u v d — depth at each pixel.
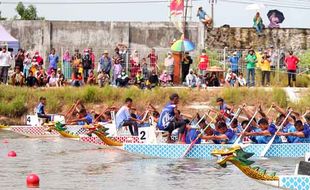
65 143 54.53
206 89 70.69
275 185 33.38
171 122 47.97
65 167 43.16
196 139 46.41
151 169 42.34
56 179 39.12
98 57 88.88
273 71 74.00
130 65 74.81
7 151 50.25
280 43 90.50
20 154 48.84
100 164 44.25
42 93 69.31
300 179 33.31
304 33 90.31
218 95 69.12
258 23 89.75
